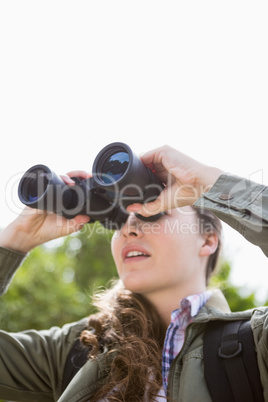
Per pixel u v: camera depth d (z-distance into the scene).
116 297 2.15
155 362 1.86
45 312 4.42
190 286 2.03
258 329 1.73
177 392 1.75
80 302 4.60
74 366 2.01
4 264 2.15
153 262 1.97
